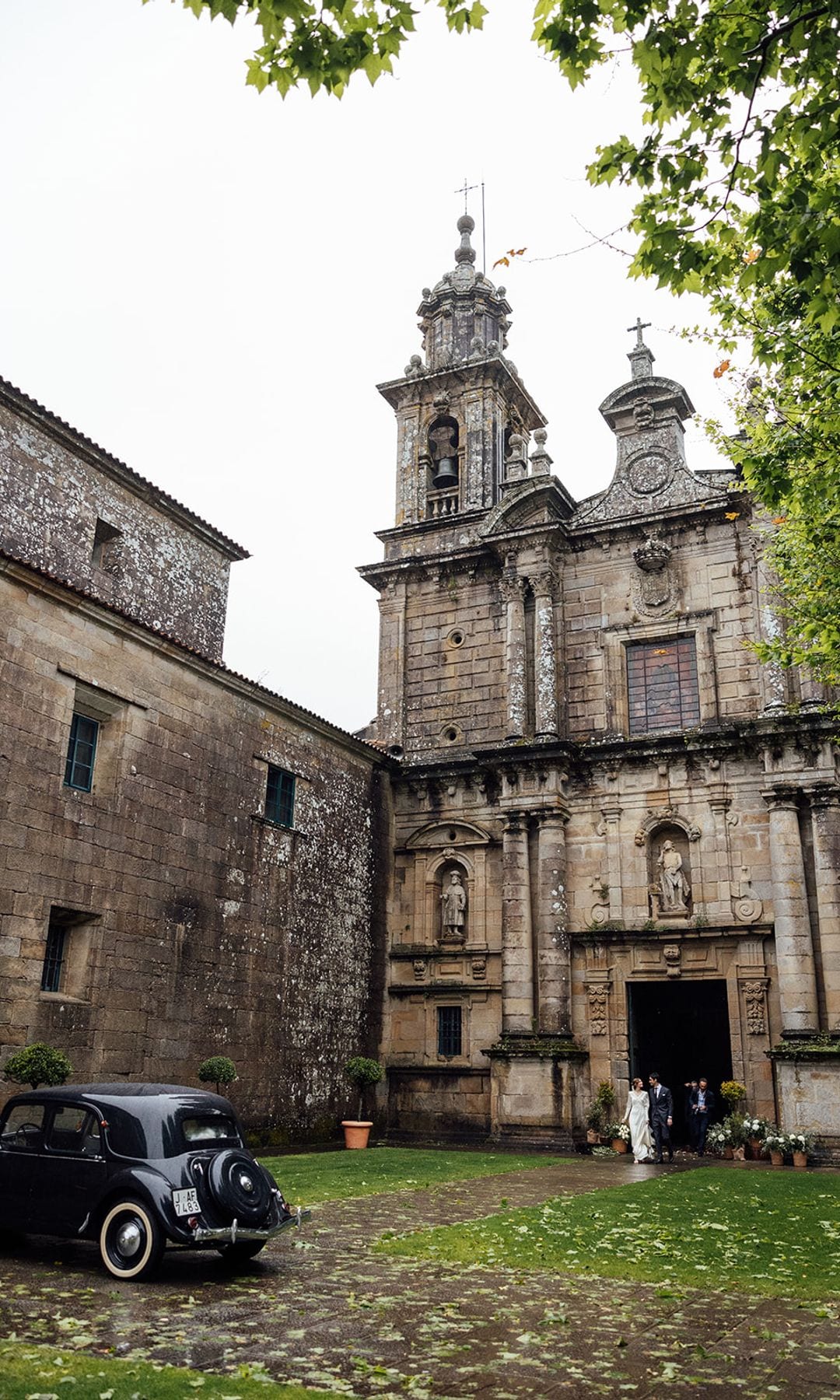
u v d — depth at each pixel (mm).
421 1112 29016
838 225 9469
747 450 18297
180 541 27500
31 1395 6305
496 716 31484
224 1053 23078
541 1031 27266
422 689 32812
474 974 29484
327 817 28359
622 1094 26562
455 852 30797
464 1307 9156
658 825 27953
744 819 27000
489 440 34594
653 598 29828
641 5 8695
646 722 29406
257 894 24906
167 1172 10109
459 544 33469
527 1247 11844
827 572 17312
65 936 19844
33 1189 10742
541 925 28031
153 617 26047
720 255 10312
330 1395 6719
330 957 27656
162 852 21906
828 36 8734
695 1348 8070
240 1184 10320
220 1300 9203
